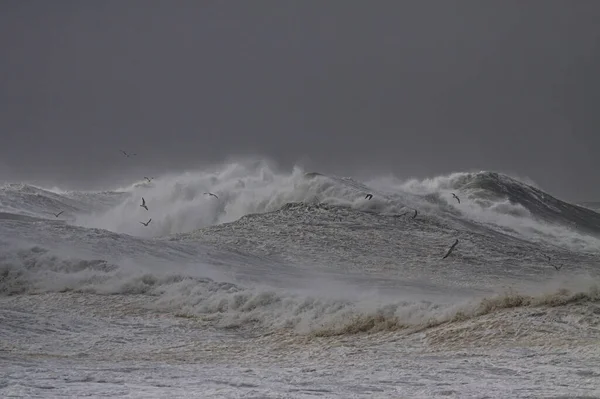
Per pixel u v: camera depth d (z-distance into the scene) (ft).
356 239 529.45
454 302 219.82
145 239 427.33
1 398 96.94
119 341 190.70
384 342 180.75
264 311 230.07
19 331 194.08
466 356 153.79
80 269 296.71
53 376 122.31
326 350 174.19
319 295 243.60
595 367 135.13
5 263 288.92
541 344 161.17
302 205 634.84
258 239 516.73
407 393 109.91
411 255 488.85
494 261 494.18
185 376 128.67
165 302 249.55
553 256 548.31
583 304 189.26
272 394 105.91
